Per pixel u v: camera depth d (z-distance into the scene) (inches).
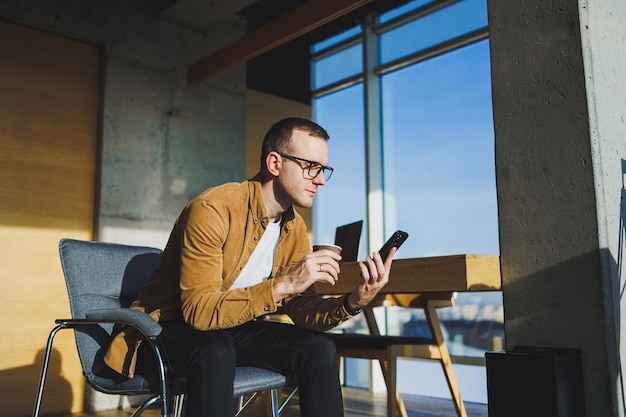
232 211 71.3
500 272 83.8
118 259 85.4
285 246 76.7
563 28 80.1
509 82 85.2
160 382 65.9
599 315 73.1
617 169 79.4
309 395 66.1
